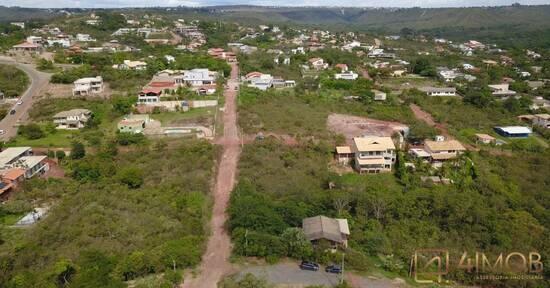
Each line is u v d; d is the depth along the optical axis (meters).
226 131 97.06
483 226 59.84
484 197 68.56
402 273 50.16
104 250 51.41
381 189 69.81
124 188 69.31
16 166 73.81
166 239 54.69
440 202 63.16
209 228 59.62
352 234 57.44
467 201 63.69
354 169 82.50
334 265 50.22
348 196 64.62
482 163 82.00
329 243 53.59
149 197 66.31
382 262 52.72
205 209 64.62
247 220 56.72
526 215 62.84
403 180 75.25
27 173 73.06
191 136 93.25
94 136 91.69
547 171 79.31
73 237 54.44
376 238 55.91
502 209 65.50
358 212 63.06
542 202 69.19
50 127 95.81
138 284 45.62
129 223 58.28
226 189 71.62
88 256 48.00
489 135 100.19
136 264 47.56
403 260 53.03
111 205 63.44
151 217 60.03
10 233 56.75
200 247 53.69
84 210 61.22
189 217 61.16
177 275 47.00
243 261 51.75
